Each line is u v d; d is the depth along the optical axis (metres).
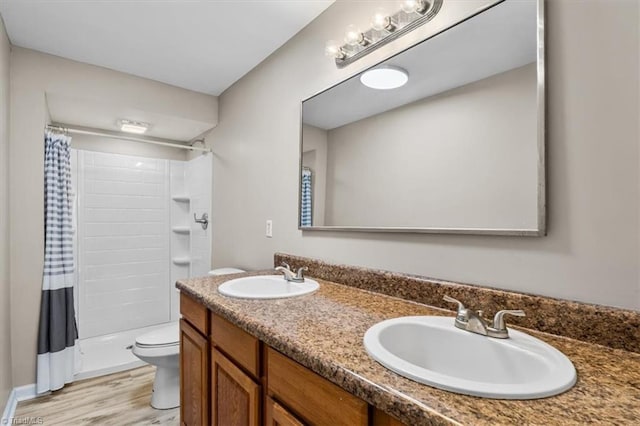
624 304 0.79
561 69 0.90
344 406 0.69
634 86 0.79
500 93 1.03
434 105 1.22
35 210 2.10
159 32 1.94
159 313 3.46
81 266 3.02
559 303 0.87
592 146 0.85
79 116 2.71
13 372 2.01
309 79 1.84
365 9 1.51
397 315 1.05
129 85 2.48
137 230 3.34
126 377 2.37
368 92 1.48
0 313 1.72
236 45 2.08
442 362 0.90
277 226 2.08
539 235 0.93
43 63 2.15
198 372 1.38
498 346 0.82
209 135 3.12
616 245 0.81
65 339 2.22
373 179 1.44
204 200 3.13
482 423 0.49
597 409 0.53
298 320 0.99
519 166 0.97
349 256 1.56
